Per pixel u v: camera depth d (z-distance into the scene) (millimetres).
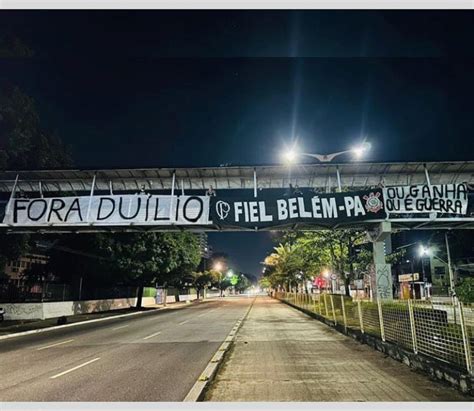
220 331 19062
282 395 7141
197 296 86562
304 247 27359
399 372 8766
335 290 40719
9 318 26531
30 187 17594
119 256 34312
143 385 8305
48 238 31984
